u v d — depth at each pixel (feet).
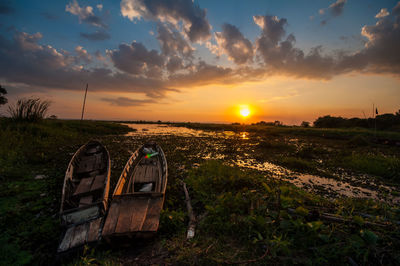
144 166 26.40
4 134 40.42
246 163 36.99
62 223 12.68
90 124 92.43
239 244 12.07
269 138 79.10
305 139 77.82
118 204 14.55
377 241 11.68
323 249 10.96
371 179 28.81
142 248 12.32
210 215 15.19
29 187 21.67
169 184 23.98
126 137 71.05
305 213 13.76
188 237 12.87
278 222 13.48
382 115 131.75
